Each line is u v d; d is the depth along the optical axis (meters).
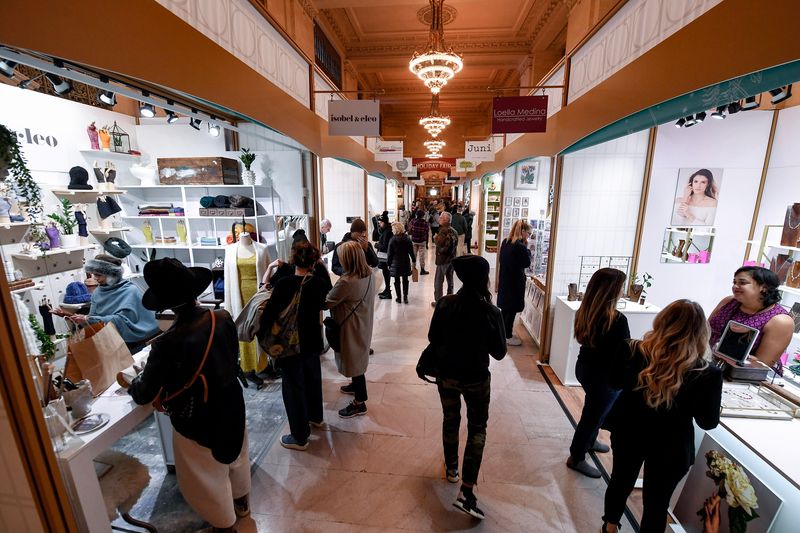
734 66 1.49
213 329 1.64
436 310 2.05
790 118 3.33
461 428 2.89
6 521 1.15
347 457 2.58
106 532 1.52
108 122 4.17
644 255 3.77
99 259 2.94
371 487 2.32
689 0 1.77
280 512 2.14
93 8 1.30
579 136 3.08
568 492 2.28
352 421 2.98
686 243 3.72
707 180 3.59
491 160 6.98
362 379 2.99
